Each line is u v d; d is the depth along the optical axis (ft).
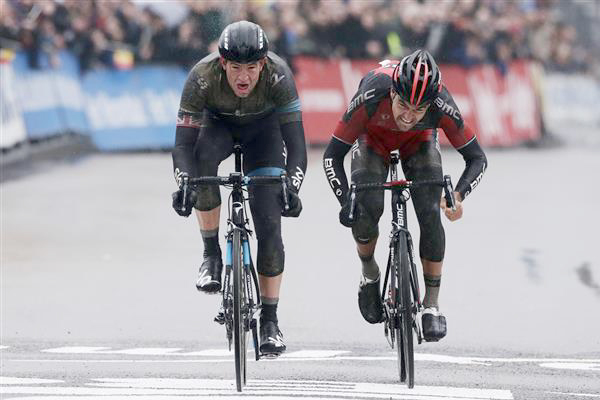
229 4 167.73
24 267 90.07
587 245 103.24
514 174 160.15
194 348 65.51
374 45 187.32
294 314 75.31
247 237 54.49
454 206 53.52
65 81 152.15
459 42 198.39
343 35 183.62
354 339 68.39
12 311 75.77
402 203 55.67
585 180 155.02
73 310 76.23
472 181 56.18
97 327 71.46
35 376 56.59
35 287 83.25
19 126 139.85
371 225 56.59
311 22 179.11
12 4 141.79
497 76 207.72
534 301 80.02
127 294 81.51
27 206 116.37
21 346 65.72
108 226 107.96
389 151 58.23
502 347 66.39
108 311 76.13
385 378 57.16
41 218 110.52
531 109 216.74
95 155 154.30
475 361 61.98
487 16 204.33
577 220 118.01
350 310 76.79
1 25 138.51
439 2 196.03
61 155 148.87
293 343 67.15
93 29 156.56
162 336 69.05
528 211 123.54
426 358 62.54
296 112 56.70
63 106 151.12
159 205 120.16
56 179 134.10
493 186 144.66
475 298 80.79
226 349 65.26
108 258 94.12
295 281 85.97
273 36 174.40
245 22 53.83
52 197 122.01
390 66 57.06
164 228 108.06
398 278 54.24
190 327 71.77
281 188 53.93
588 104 250.98
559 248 101.30
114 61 159.94
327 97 181.47
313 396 51.34
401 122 53.62
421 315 57.00
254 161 58.13
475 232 108.88
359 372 58.80
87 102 156.46
